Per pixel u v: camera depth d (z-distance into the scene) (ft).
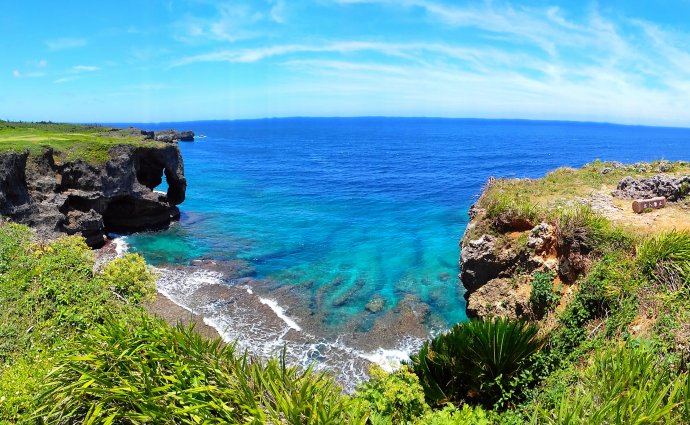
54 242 47.34
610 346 30.91
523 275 50.60
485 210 61.41
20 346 30.04
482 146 444.55
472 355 33.60
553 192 61.62
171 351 23.93
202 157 338.75
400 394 27.55
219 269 86.89
